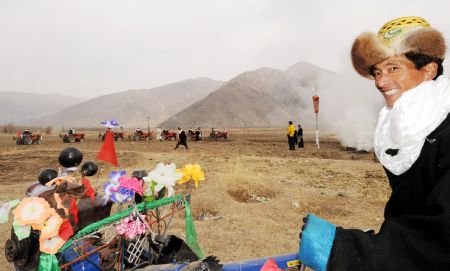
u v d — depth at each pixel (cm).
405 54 117
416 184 115
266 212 663
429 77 120
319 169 1304
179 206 299
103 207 300
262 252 490
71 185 272
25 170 1358
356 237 114
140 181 258
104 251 256
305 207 708
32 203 201
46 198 257
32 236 255
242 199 763
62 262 241
